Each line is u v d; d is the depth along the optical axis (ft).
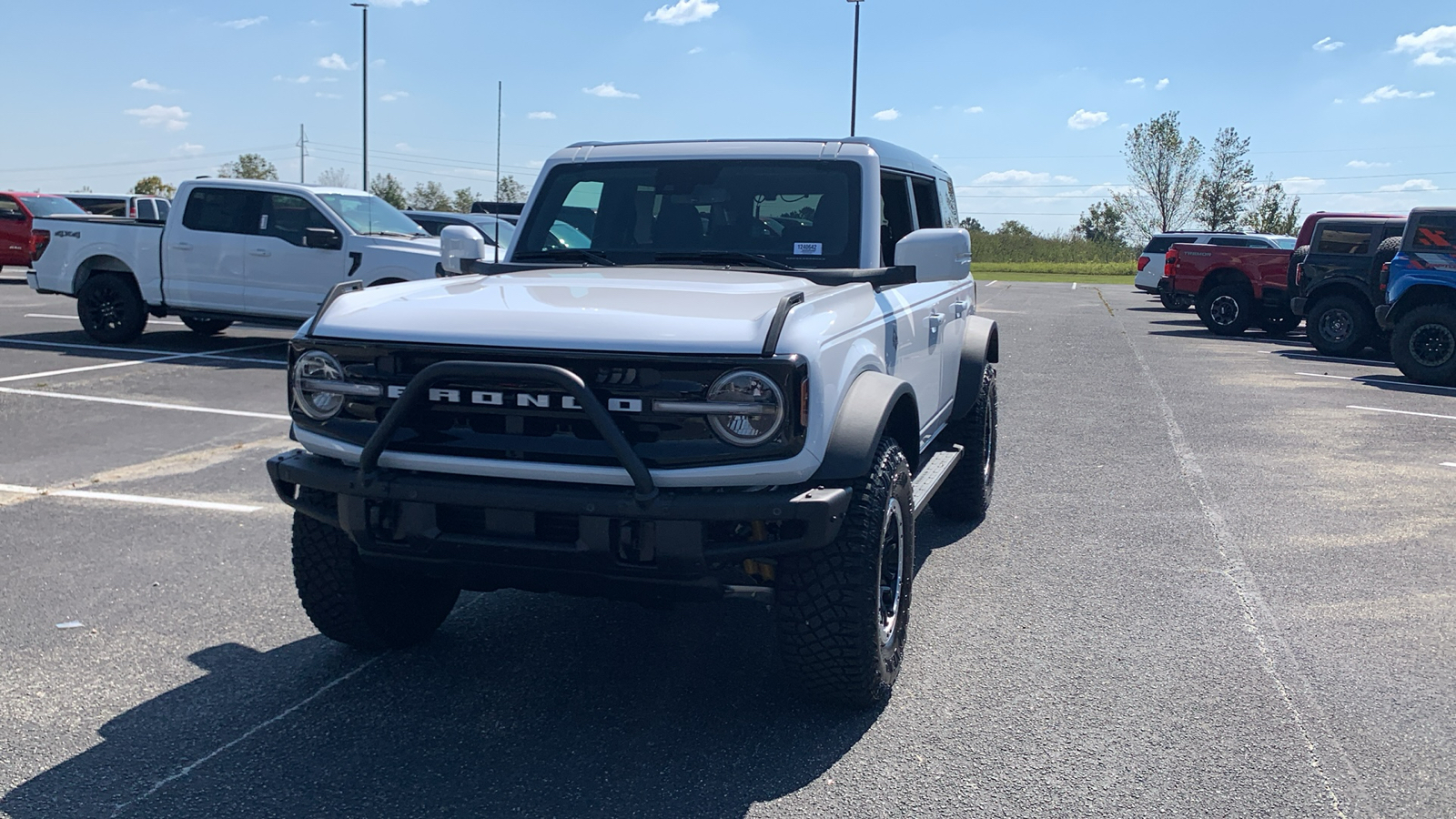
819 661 11.76
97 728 11.75
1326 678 13.69
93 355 41.68
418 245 42.14
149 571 17.04
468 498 10.82
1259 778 11.03
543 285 13.05
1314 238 55.06
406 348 11.12
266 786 10.54
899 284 14.14
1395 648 14.75
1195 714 12.55
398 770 10.93
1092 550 19.39
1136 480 24.99
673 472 10.64
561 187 16.31
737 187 15.57
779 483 10.88
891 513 12.42
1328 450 28.73
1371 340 53.11
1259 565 18.53
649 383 10.61
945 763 11.27
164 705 12.34
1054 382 41.50
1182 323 73.56
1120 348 55.47
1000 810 10.32
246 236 43.04
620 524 10.81
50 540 18.62
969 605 16.35
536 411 10.75
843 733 11.94
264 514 20.42
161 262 43.80
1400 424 33.09
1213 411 35.04
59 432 27.58
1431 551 19.49
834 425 11.45
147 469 23.94
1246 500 23.12
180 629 14.69
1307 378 44.47
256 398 33.12
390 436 11.06
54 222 44.62
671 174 15.85
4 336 46.68
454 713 12.28
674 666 13.78
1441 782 11.02
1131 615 15.97
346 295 12.62
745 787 10.68
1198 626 15.53
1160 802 10.53
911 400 13.39
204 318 47.03
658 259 15.24
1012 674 13.70
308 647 14.17
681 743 11.64
